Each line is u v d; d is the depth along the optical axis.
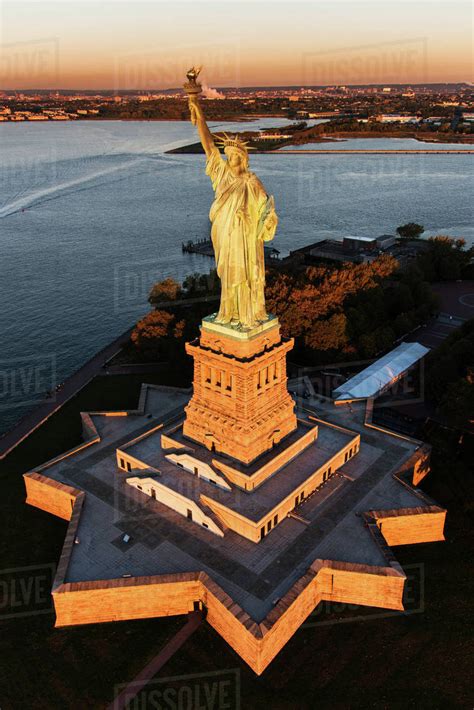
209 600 70.12
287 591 69.44
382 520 80.12
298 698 62.47
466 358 115.25
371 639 68.81
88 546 77.19
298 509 82.81
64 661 67.06
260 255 78.31
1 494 93.56
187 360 128.62
